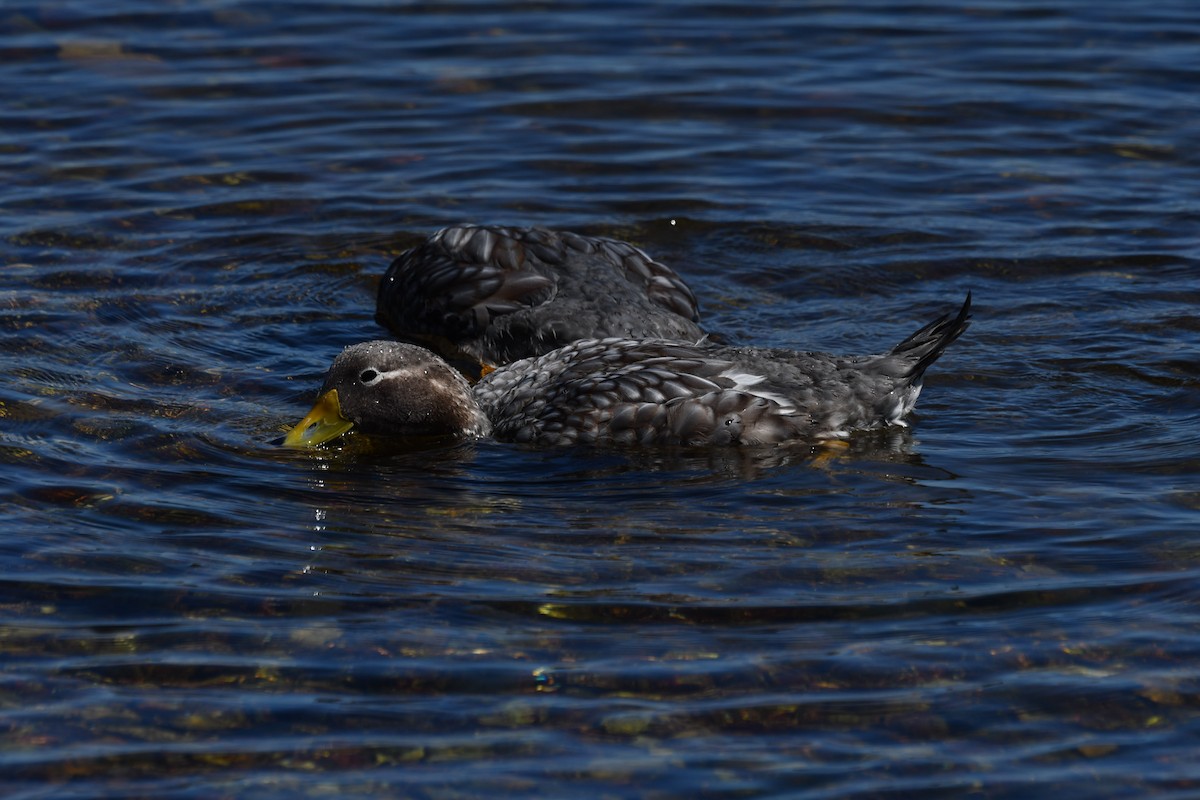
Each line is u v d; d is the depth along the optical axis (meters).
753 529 11.70
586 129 19.97
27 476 12.45
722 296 16.47
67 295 16.06
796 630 10.27
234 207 18.14
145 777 8.84
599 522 11.86
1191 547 11.28
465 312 15.47
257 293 16.52
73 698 9.54
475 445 13.62
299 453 13.27
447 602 10.61
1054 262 16.92
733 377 13.30
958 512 11.93
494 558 11.26
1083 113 20.27
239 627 10.31
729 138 19.80
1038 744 9.13
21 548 11.30
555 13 23.27
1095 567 11.05
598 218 18.05
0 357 14.62
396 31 22.59
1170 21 22.81
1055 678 9.73
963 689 9.63
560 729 9.28
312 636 10.21
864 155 19.38
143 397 14.10
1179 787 8.75
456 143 19.62
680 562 11.17
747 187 18.67
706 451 13.16
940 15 23.17
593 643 10.12
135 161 19.00
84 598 10.66
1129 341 15.12
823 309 16.17
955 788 8.75
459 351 15.73
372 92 20.81
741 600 10.62
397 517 11.98
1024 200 18.31
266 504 12.20
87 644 10.11
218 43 22.09
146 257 17.02
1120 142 19.58
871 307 16.19
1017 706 9.47
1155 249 17.11
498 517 11.98
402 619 10.40
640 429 13.27
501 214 18.12
